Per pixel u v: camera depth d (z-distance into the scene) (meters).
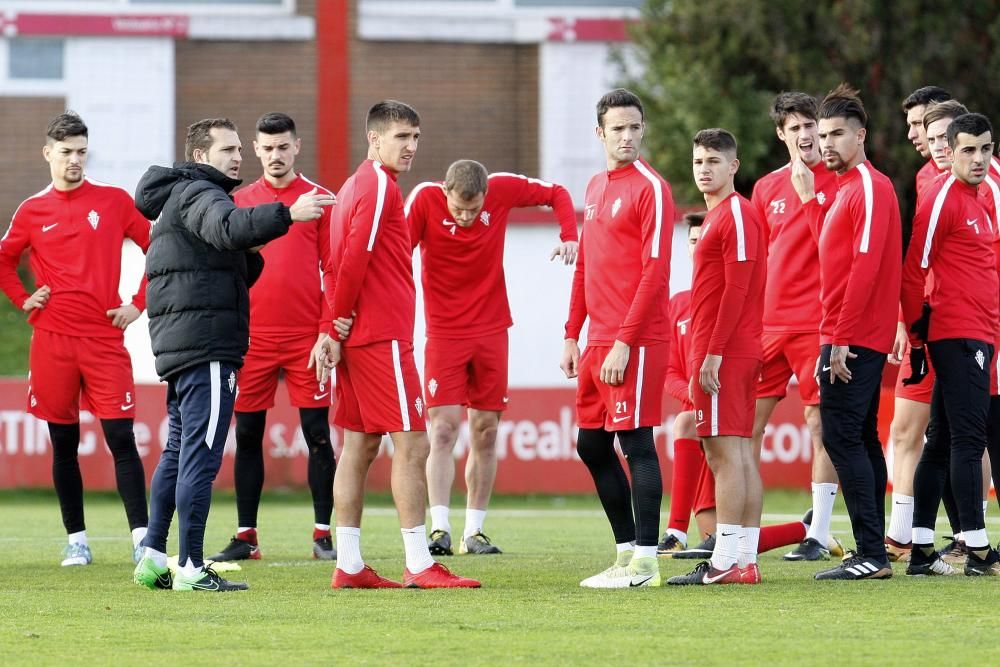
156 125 83.56
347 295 23.98
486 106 86.06
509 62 86.31
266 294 31.45
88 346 30.77
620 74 75.38
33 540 36.53
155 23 83.19
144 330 61.19
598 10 86.38
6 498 52.94
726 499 24.70
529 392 53.91
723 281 24.70
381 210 23.98
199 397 24.08
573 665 17.05
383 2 85.88
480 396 33.31
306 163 84.88
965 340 25.70
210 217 23.00
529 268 59.78
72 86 82.81
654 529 24.50
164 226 24.12
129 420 30.95
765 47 68.75
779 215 31.20
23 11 82.19
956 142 25.72
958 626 19.70
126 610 21.78
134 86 83.44
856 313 24.59
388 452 55.16
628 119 24.83
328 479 31.55
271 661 17.42
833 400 25.17
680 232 59.34
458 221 31.92
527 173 86.25
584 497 53.81
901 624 19.89
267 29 84.44
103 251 31.31
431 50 85.75
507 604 22.12
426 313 33.66
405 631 19.53
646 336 24.34
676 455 31.47
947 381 25.80
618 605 21.91
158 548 24.97
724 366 24.56
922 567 26.00
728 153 24.61
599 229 25.09
